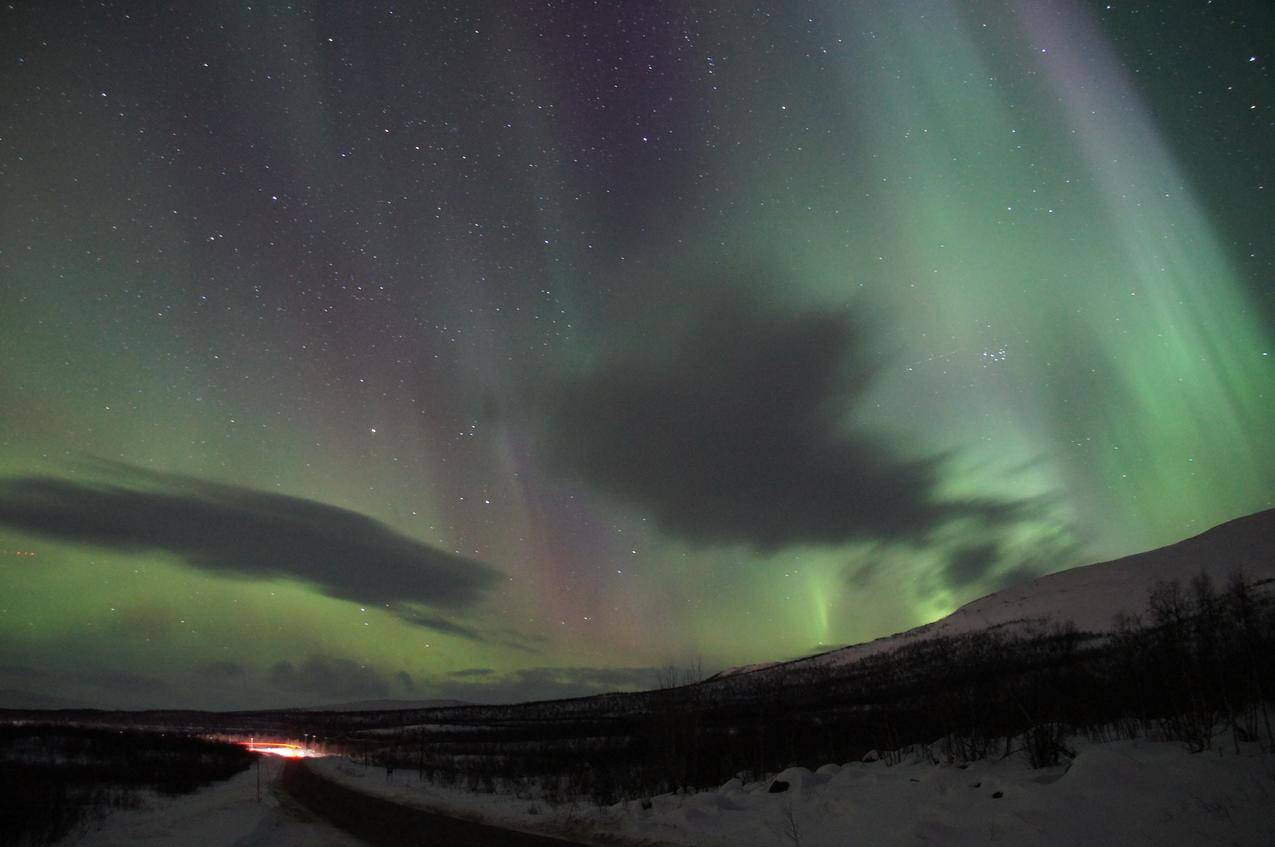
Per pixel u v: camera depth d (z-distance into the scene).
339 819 16.77
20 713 125.94
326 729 116.88
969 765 11.34
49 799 18.30
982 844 7.38
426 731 92.31
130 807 21.12
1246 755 7.91
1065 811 7.53
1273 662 10.95
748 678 116.38
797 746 20.19
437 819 15.50
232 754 49.88
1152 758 8.39
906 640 123.25
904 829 8.39
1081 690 14.15
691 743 18.62
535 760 34.69
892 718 21.89
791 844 8.88
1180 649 13.08
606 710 103.88
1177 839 6.35
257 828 15.70
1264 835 6.02
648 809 13.09
